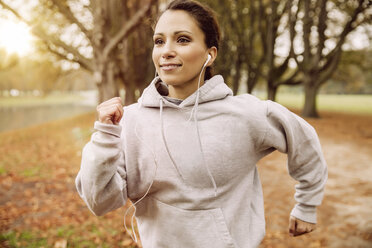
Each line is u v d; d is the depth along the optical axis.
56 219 3.58
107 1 8.20
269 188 4.67
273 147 1.20
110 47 8.03
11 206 4.03
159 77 1.16
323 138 9.31
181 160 1.06
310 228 1.27
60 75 16.64
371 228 3.13
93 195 0.98
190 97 1.08
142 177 1.12
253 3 14.93
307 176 1.22
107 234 3.19
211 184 1.08
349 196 4.20
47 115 24.78
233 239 1.09
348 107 26.45
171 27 1.02
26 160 6.96
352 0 12.14
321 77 15.15
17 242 3.04
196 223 1.08
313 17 13.83
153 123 1.11
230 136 1.07
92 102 52.84
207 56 1.11
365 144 8.25
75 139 9.52
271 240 3.03
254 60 16.89
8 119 21.16
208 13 1.09
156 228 1.14
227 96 1.15
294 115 1.18
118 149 0.99
